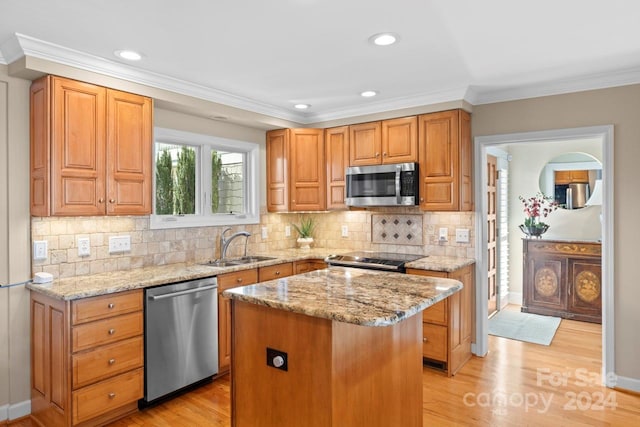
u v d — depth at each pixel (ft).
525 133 11.07
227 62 9.05
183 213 12.01
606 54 8.64
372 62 9.09
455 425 8.21
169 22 7.06
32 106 8.54
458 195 11.26
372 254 13.28
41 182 8.25
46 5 6.40
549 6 6.58
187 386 9.52
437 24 7.22
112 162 9.03
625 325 9.72
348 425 5.47
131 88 9.41
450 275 10.48
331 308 5.31
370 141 12.92
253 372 6.17
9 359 8.41
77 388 7.60
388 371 6.31
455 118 11.30
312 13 6.79
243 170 13.93
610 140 9.87
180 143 11.78
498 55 8.69
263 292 6.32
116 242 10.08
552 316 15.94
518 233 17.84
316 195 13.94
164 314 8.95
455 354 10.78
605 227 9.93
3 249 8.32
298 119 14.21
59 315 7.68
